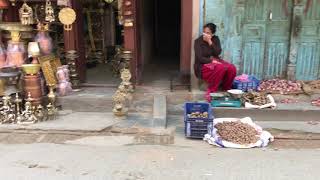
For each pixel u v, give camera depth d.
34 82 5.80
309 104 6.09
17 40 6.16
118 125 5.64
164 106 6.03
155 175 4.18
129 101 6.25
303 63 6.62
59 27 7.16
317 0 6.37
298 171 4.27
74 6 6.56
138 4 6.75
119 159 4.60
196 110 5.60
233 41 6.57
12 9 6.62
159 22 9.92
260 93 6.27
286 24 6.51
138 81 6.76
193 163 4.49
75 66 6.67
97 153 4.79
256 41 6.58
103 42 8.66
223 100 6.02
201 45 6.23
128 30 6.49
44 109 6.10
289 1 6.42
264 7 6.45
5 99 5.74
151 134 5.39
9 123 5.70
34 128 5.53
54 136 5.36
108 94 6.43
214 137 5.12
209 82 6.27
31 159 4.61
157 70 8.02
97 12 8.48
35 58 6.04
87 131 5.46
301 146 5.08
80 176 4.16
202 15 6.44
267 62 6.67
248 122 5.61
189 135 5.24
